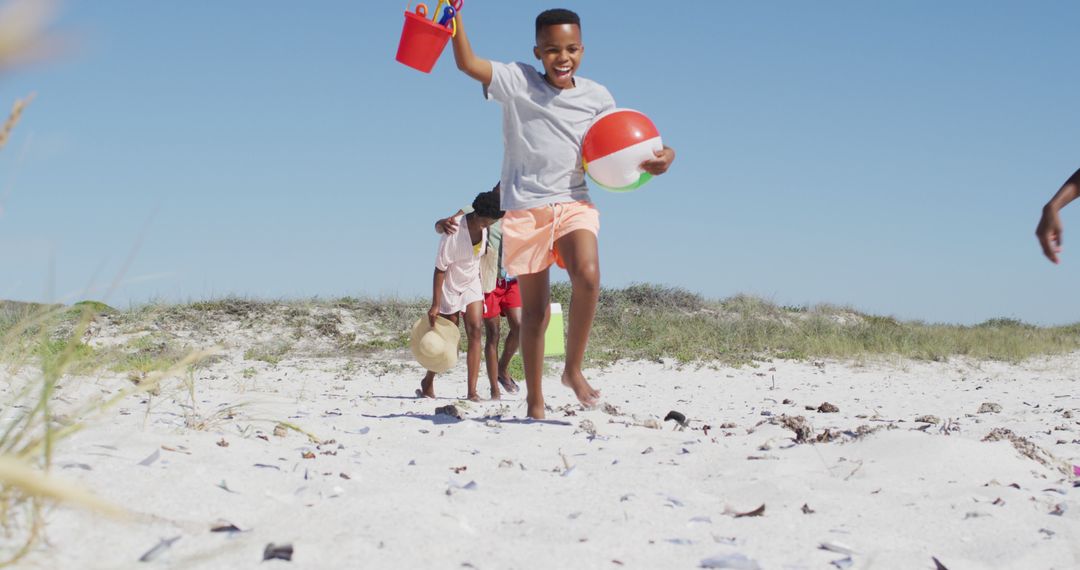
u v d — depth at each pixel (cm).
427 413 581
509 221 466
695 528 265
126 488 239
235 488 258
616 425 503
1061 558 254
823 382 1012
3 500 183
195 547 203
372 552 210
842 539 261
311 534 220
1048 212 289
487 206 664
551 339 848
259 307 1271
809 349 1253
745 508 298
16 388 314
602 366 1091
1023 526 284
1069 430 570
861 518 287
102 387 439
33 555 179
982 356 1298
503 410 579
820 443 434
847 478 354
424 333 640
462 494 285
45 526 191
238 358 1031
